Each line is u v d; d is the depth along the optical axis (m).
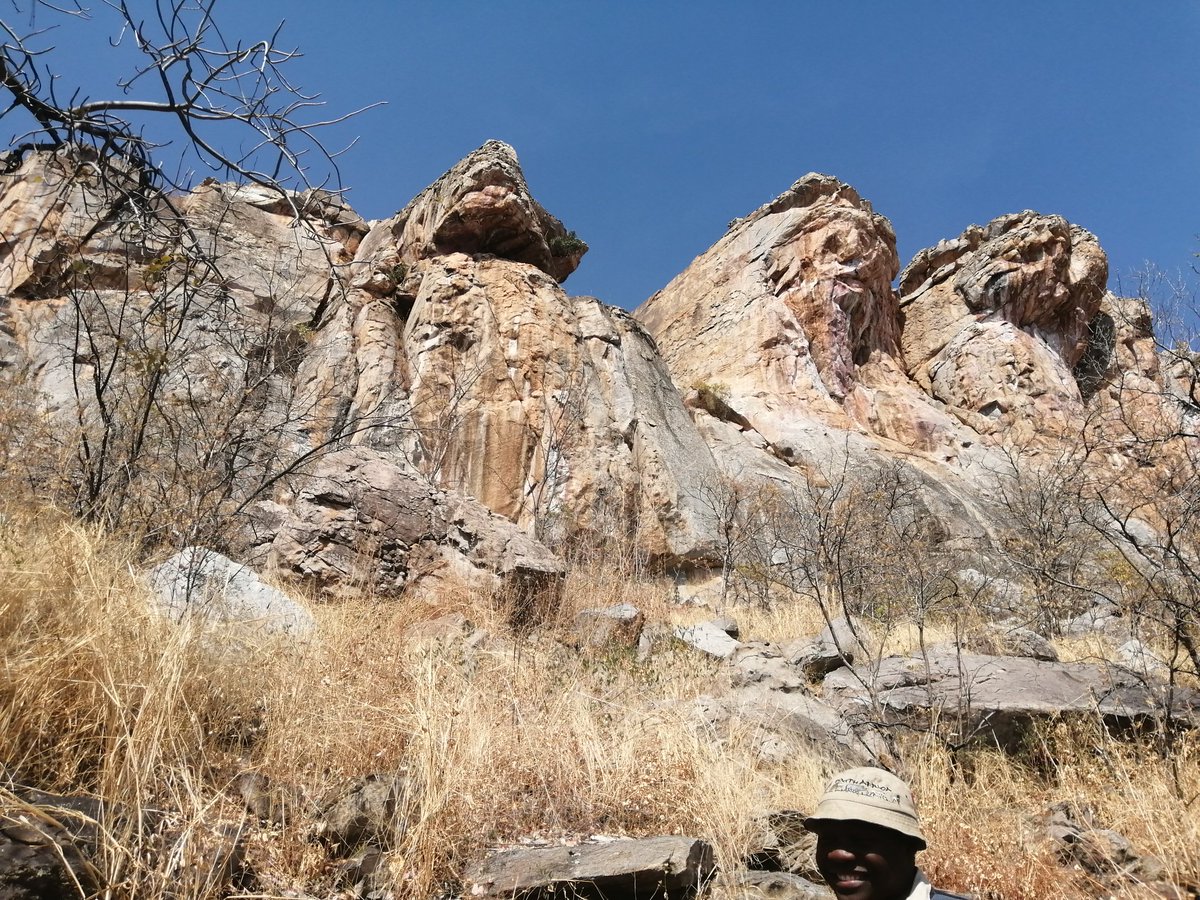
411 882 4.09
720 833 4.83
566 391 22.55
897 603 10.73
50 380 14.00
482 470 20.72
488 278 24.31
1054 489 13.30
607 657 8.66
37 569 4.28
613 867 4.27
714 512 20.25
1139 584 9.59
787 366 29.44
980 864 4.72
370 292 24.38
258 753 4.80
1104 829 5.19
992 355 31.73
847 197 35.12
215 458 8.75
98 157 5.17
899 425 29.41
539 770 5.34
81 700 4.05
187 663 4.62
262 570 10.10
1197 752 6.07
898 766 6.15
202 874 3.50
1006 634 8.95
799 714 6.97
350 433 10.48
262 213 22.14
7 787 3.51
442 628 8.59
